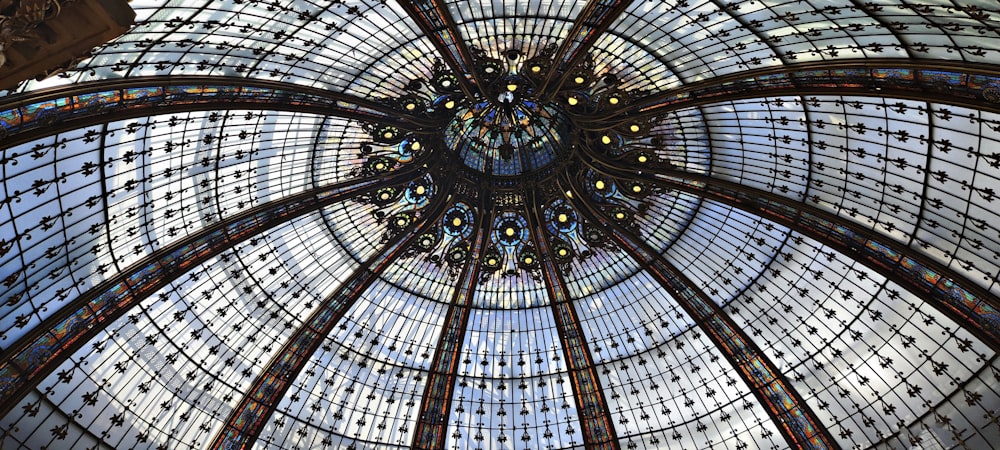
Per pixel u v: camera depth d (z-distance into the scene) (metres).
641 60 19.86
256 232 20.91
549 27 18.81
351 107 20.33
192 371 20.44
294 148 21.00
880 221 19.47
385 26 17.61
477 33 19.02
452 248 25.16
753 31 16.69
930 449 19.59
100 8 8.09
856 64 15.55
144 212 17.75
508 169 26.31
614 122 22.22
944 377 19.53
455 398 24.50
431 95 22.39
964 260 17.98
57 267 16.03
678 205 24.00
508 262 25.84
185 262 19.36
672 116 22.03
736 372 23.17
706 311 23.56
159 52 14.45
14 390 15.36
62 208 15.36
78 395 17.39
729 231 23.41
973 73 13.52
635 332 25.05
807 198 20.91
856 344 21.39
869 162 18.47
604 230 24.59
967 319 18.22
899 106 16.22
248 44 16.02
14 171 13.74
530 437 24.20
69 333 16.75
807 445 21.23
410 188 24.33
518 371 25.12
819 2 14.62
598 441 23.55
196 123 17.52
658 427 23.78
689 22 17.22
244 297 21.72
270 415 21.34
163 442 19.52
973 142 15.70
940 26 13.46
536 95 21.61
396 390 24.11
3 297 14.91
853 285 21.12
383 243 24.45
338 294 23.23
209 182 19.27
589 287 25.55
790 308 22.80
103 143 15.48
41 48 8.19
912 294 19.66
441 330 24.66
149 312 19.09
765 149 20.89
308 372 22.75
